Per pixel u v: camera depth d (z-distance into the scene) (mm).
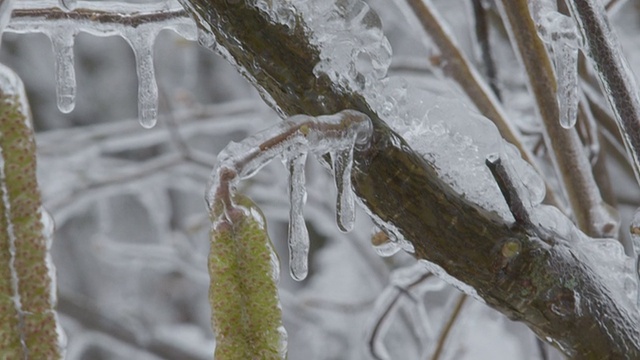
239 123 912
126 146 907
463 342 855
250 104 903
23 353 347
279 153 355
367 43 374
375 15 374
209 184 350
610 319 380
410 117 375
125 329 939
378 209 375
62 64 402
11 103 350
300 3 372
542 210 387
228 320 349
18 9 396
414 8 458
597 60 386
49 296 349
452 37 454
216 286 349
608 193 475
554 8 398
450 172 375
